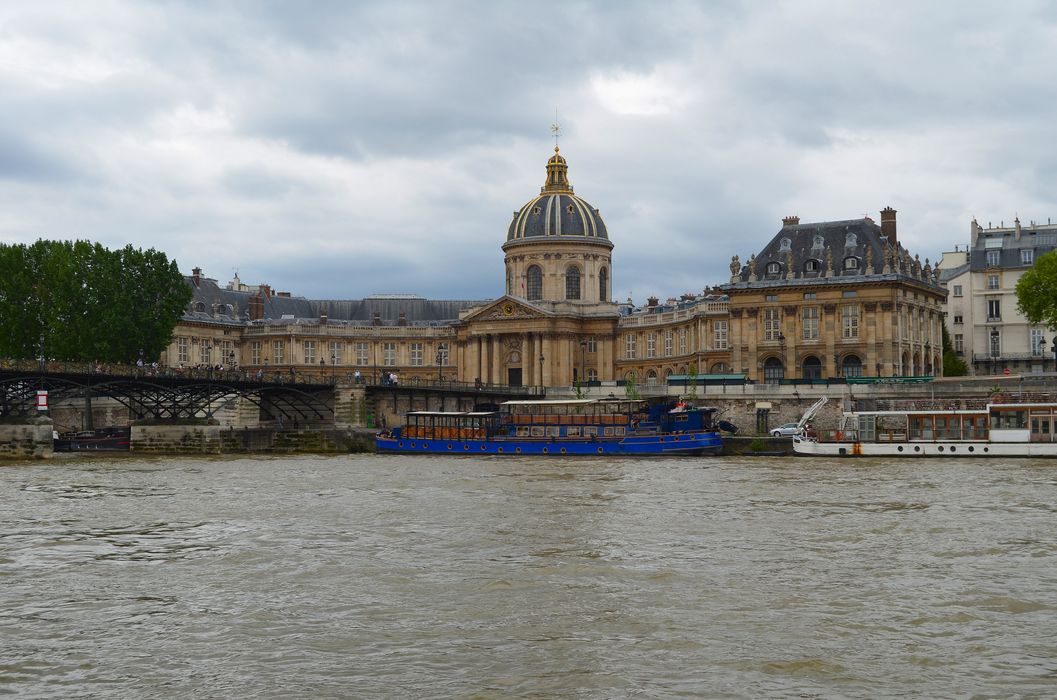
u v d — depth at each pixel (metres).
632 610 24.25
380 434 82.38
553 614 23.98
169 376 73.62
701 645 21.67
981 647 21.48
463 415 79.25
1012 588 26.05
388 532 34.31
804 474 53.75
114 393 76.94
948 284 110.69
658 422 75.25
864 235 96.69
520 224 126.31
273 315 127.31
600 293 125.56
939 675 19.88
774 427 85.81
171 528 35.53
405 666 20.56
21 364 66.25
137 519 37.69
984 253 109.88
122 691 19.36
